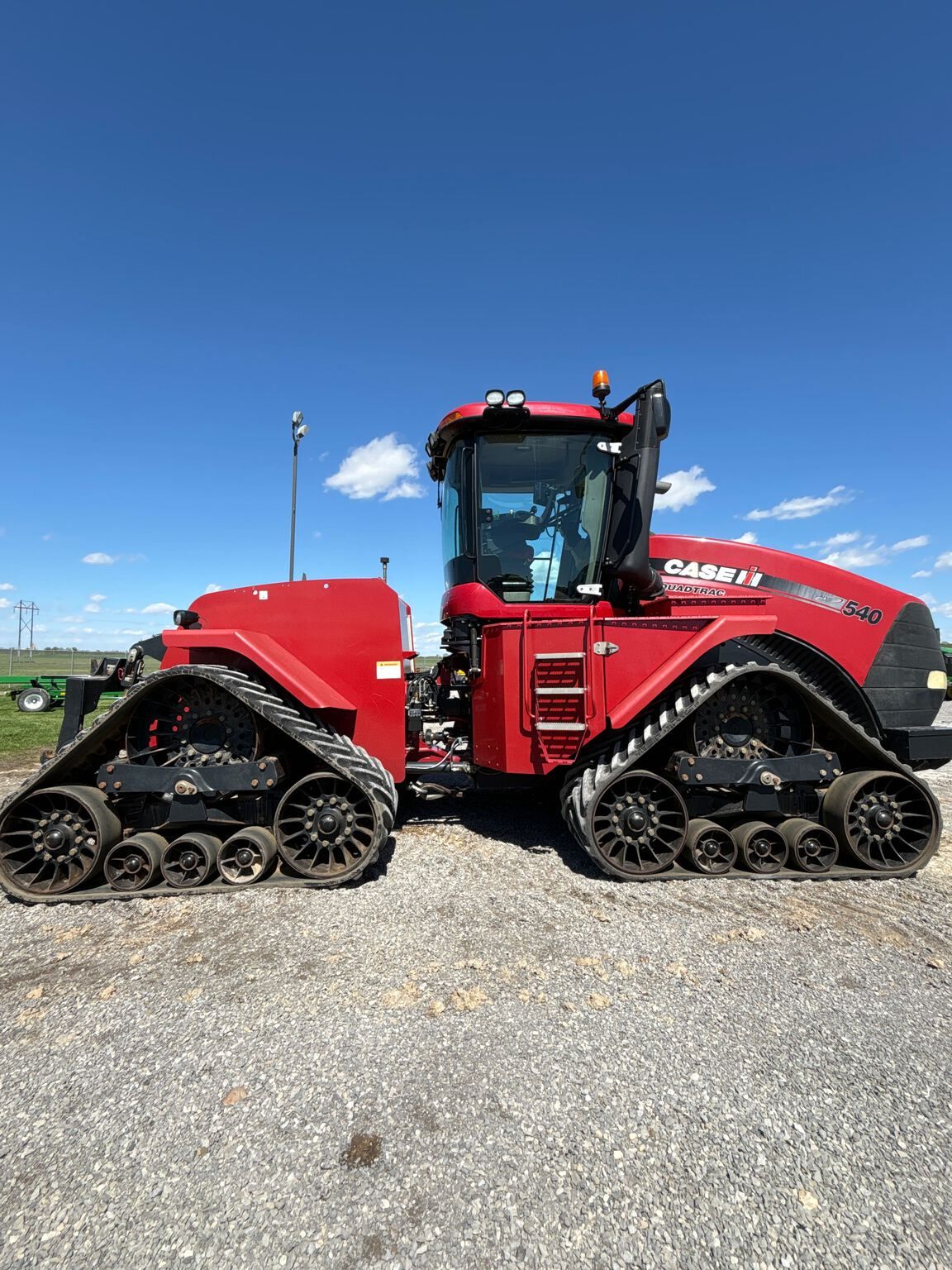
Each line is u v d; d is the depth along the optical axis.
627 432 4.64
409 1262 1.40
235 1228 1.48
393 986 2.52
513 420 4.46
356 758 3.73
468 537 4.57
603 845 3.76
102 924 3.15
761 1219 1.50
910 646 4.56
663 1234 1.47
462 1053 2.11
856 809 3.88
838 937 2.98
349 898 3.44
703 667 4.00
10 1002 2.43
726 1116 1.83
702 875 3.74
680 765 3.73
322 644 4.21
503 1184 1.59
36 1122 1.81
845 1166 1.66
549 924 3.10
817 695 3.82
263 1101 1.89
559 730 3.88
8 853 3.50
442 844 4.40
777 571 4.59
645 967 2.68
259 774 3.59
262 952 2.82
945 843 4.61
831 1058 2.09
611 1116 1.82
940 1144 1.73
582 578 4.61
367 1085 1.95
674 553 4.63
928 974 2.64
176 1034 2.21
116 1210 1.53
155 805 3.76
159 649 4.09
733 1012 2.35
